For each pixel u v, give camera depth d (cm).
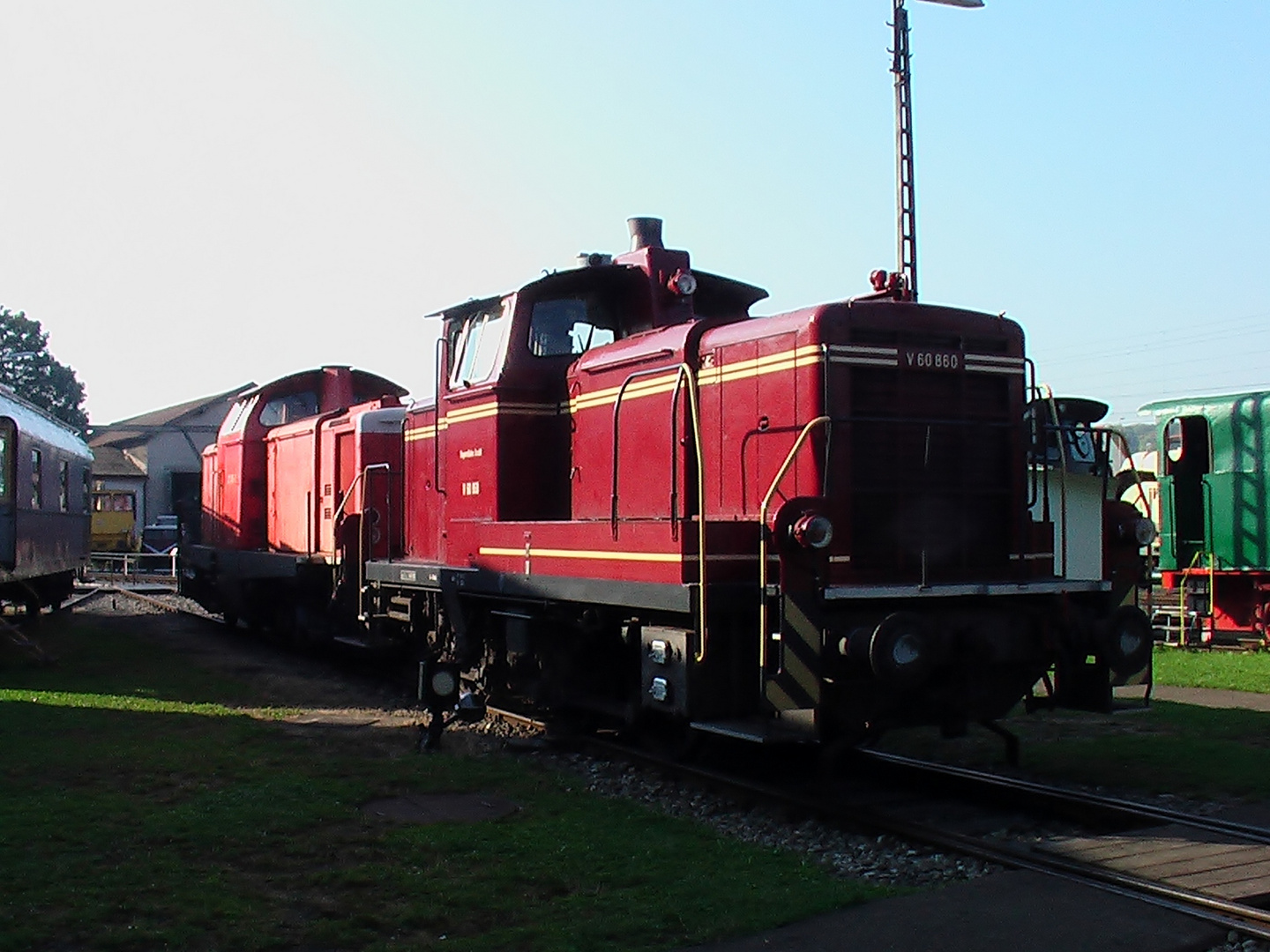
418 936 516
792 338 786
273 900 560
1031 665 781
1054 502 1368
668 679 793
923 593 729
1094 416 1456
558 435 1046
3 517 1564
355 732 1000
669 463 877
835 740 791
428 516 1227
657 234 1047
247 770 826
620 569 830
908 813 735
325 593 1525
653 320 981
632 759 887
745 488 826
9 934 504
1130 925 520
